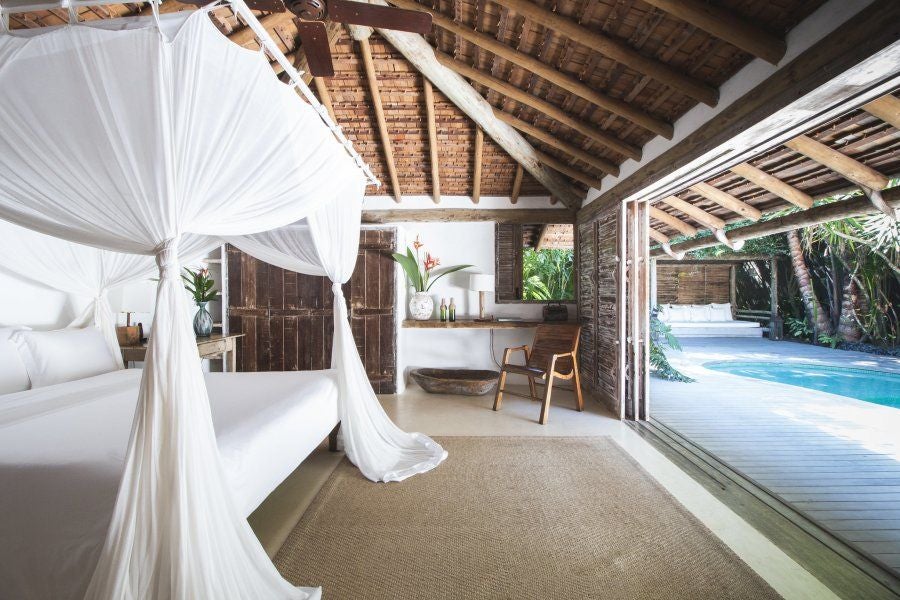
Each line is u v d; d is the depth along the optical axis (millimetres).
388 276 5051
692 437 3639
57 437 1779
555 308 5250
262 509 2420
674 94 2922
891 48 1563
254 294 5047
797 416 4277
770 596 1711
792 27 2033
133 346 3689
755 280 11820
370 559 1955
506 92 3611
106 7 2422
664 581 1804
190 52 1344
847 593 1729
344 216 3016
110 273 3395
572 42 2881
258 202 1824
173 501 1321
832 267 9484
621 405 4125
